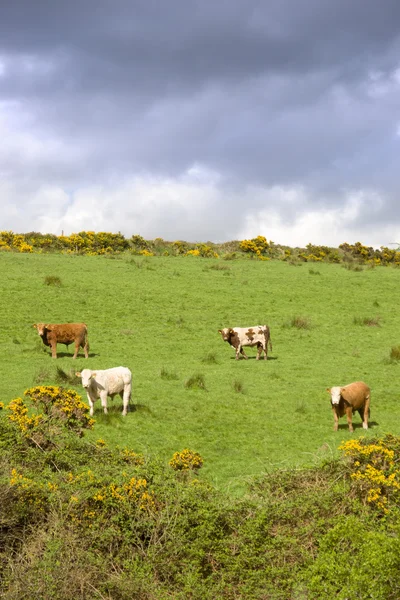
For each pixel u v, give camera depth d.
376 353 24.25
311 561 8.11
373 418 16.30
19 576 7.35
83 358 21.83
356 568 7.40
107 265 39.53
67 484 9.06
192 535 8.44
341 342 25.89
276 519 8.91
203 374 20.27
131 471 9.81
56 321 26.53
